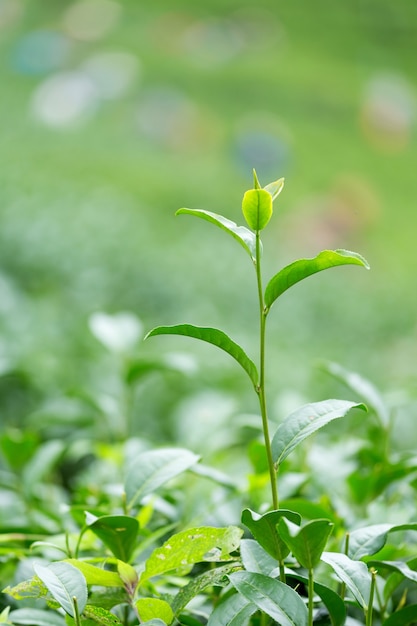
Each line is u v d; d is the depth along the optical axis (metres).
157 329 1.45
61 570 1.40
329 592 1.44
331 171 22.72
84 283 9.49
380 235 19.75
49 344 6.77
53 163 19.66
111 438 3.87
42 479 3.04
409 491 2.38
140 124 23.08
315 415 1.49
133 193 18.59
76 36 28.12
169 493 2.32
